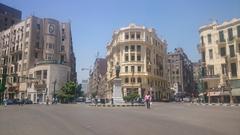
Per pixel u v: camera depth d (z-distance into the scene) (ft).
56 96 255.70
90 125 45.42
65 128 41.34
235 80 186.70
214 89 197.36
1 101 209.67
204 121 52.01
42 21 291.99
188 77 523.70
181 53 483.10
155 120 54.39
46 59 283.18
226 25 196.85
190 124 46.50
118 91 149.28
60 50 299.99
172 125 45.01
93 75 553.64
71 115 70.49
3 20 381.19
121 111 89.71
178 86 448.65
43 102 254.27
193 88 547.08
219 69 198.49
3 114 74.84
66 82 270.26
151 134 34.71
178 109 104.58
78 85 300.81
